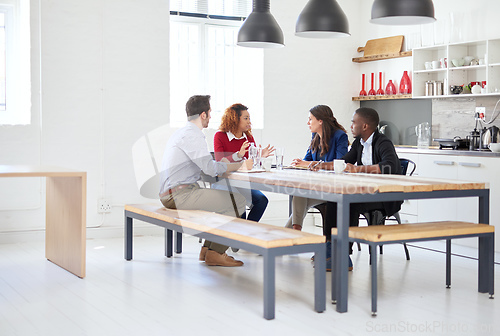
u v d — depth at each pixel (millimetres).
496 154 5043
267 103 6711
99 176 5863
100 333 2936
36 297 3609
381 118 7109
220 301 3531
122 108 5930
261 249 3150
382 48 6875
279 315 3252
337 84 7133
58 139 5684
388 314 3273
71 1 5680
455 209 5438
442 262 4734
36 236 5609
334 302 3471
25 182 5562
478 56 5945
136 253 5039
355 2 7195
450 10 6148
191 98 4188
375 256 3211
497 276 4258
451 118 6219
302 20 4699
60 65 5664
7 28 5648
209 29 6652
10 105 5699
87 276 4168
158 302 3506
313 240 3250
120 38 5895
